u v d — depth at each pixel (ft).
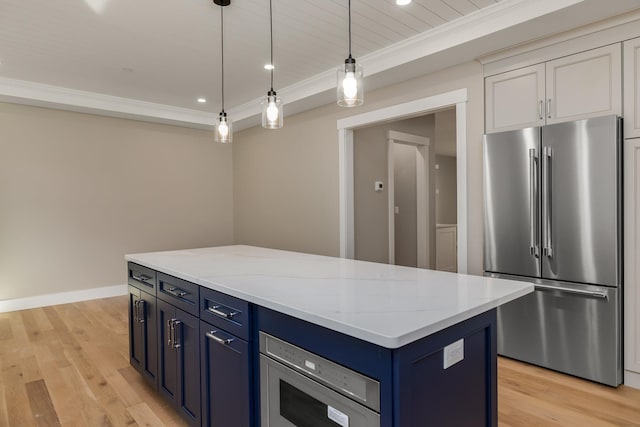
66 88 14.33
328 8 8.75
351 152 14.23
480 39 9.05
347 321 3.75
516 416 6.97
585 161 8.22
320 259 8.09
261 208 18.48
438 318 3.84
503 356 9.72
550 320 8.84
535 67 9.15
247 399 5.09
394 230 18.15
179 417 7.18
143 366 8.24
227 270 6.74
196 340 6.24
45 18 9.09
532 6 8.06
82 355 10.11
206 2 8.46
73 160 15.87
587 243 8.23
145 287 8.04
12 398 7.86
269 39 10.30
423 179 17.75
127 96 15.49
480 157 10.28
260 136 18.42
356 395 3.73
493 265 9.74
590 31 8.30
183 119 17.51
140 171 17.63
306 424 4.31
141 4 8.51
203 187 19.65
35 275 15.05
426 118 18.07
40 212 15.16
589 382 8.28
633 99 7.80
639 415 6.97
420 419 3.72
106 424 6.94
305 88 13.67
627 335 8.01
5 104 14.38
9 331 12.03
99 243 16.53
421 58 10.21
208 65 12.17
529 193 9.07
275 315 4.69
